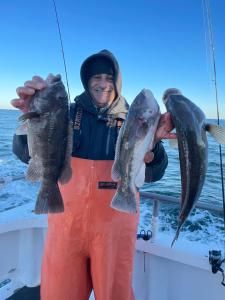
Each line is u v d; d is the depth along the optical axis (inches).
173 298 108.1
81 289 86.6
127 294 87.0
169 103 69.8
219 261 97.4
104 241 82.8
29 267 127.6
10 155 543.5
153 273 110.7
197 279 104.0
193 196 66.7
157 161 83.5
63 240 84.1
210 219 191.6
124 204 72.7
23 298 120.6
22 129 75.3
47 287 85.7
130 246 86.4
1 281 122.0
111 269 84.0
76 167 85.4
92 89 93.8
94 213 83.3
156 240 109.7
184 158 66.2
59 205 73.2
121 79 94.8
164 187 362.6
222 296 100.3
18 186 271.9
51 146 72.4
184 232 171.0
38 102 71.0
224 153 461.1
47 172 72.8
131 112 72.0
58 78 75.4
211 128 66.5
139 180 74.5
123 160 72.2
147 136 70.7
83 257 86.0
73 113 91.2
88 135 88.1
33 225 124.9
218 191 331.6
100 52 93.6
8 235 123.0
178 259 103.9
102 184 83.7
